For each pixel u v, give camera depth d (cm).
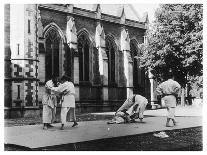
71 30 3325
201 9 3491
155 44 3728
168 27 3616
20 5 2600
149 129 1334
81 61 3553
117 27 3981
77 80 3350
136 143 1106
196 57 3403
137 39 4262
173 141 1151
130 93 4000
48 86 1417
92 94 3622
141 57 3903
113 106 3794
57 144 1004
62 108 1397
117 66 3959
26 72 2584
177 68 3722
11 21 2608
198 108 3353
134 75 4259
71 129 1377
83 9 3522
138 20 4569
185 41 3516
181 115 2222
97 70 3691
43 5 3122
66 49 3344
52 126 1476
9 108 2520
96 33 3681
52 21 3222
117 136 1144
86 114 2827
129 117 1630
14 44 2597
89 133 1229
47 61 3191
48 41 3206
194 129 1414
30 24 2627
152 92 4300
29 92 2589
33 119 2269
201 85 3938
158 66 3794
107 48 3875
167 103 1461
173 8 3706
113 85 3903
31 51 2620
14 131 1325
